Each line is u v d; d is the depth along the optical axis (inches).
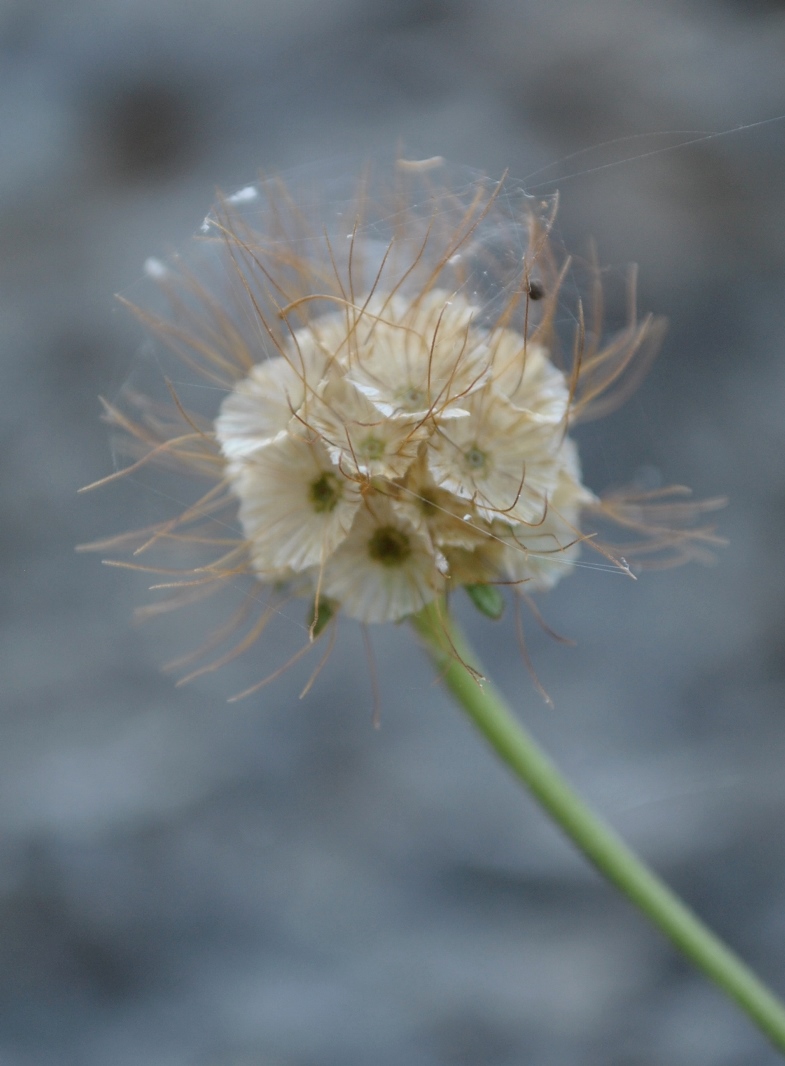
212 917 10.7
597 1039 10.0
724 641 12.4
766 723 11.7
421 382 7.9
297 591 8.1
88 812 11.5
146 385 8.5
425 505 7.9
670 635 12.6
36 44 22.4
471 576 8.0
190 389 8.4
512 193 8.1
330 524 8.0
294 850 11.2
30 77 21.7
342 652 12.8
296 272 8.2
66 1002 10.3
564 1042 10.0
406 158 8.6
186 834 11.3
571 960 10.3
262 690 12.5
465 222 8.1
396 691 12.5
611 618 12.8
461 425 7.9
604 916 10.6
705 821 11.0
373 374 7.9
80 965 10.5
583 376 8.3
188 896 10.9
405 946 10.5
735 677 12.1
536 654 12.6
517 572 8.1
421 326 8.0
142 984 10.3
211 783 11.7
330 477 8.0
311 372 8.0
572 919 10.6
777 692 11.9
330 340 8.0
